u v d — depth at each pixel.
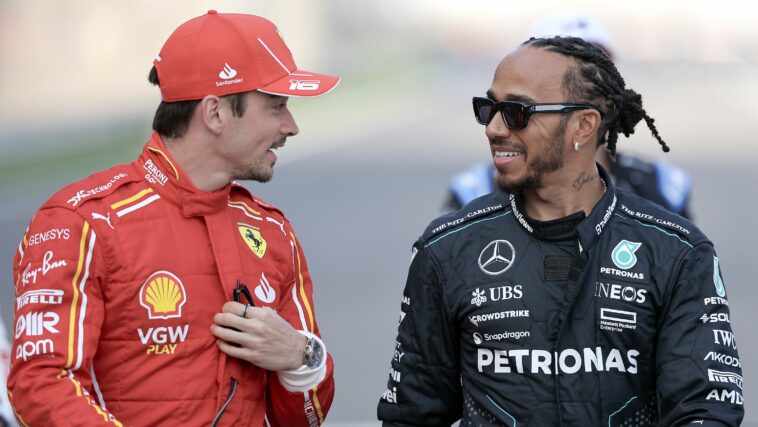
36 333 10.60
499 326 11.47
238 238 11.56
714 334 11.26
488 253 11.68
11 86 96.62
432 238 11.94
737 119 90.88
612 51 17.75
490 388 11.52
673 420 11.20
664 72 145.25
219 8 117.62
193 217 11.31
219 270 11.21
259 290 11.54
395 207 50.94
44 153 75.31
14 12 99.00
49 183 65.75
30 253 10.90
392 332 30.95
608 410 11.27
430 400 12.01
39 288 10.69
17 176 68.75
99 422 10.41
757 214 49.03
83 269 10.75
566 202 11.70
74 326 10.65
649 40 193.12
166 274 11.05
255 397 11.53
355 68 133.38
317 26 141.75
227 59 11.22
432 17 162.00
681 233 11.51
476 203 12.09
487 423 11.54
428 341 11.92
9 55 98.00
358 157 69.56
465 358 11.76
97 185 11.17
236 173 11.44
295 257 12.21
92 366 10.91
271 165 11.62
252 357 11.16
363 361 28.45
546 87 11.45
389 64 138.50
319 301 34.28
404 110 97.75
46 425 10.45
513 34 180.88
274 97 11.43
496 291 11.52
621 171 18.00
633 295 11.33
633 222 11.62
